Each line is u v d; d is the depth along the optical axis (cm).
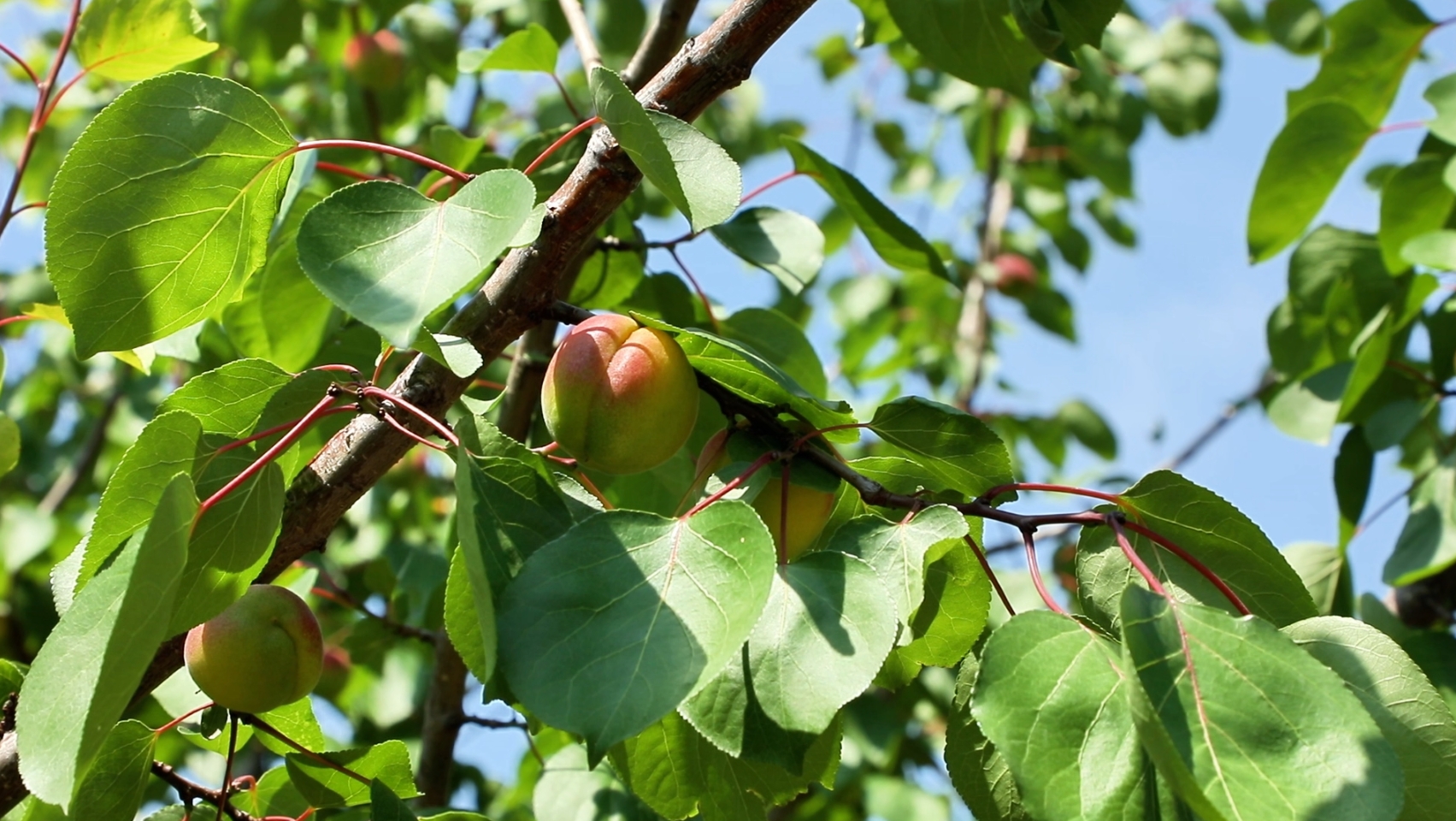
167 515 72
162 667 82
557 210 79
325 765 83
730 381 80
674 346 79
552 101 135
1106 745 71
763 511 79
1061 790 71
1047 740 71
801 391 78
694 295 101
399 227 75
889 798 142
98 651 73
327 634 145
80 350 79
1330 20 107
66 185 77
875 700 146
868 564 75
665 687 70
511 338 80
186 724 89
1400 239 106
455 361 74
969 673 78
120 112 77
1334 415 107
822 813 150
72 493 185
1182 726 71
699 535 73
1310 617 77
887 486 81
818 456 79
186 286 80
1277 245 108
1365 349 104
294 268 98
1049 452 186
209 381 78
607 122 75
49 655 73
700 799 79
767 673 73
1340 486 106
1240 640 72
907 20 92
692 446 92
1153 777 71
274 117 78
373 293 73
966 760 78
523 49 100
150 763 83
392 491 154
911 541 76
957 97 197
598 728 70
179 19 96
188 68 138
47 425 199
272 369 78
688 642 71
